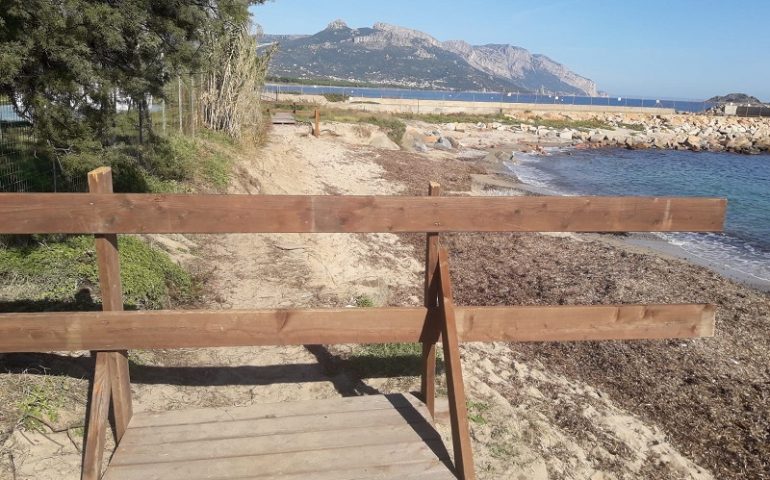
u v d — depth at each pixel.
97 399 3.01
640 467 4.29
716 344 7.40
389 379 4.32
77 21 4.66
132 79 5.45
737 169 29.28
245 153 13.59
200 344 3.18
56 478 2.97
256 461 3.04
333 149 20.11
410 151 25.53
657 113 68.31
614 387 5.92
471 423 3.94
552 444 4.08
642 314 3.50
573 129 46.03
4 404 3.27
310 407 3.62
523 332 3.42
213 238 7.53
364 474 2.98
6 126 6.11
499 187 19.20
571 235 13.18
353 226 3.24
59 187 6.42
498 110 56.06
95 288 4.81
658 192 21.38
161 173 8.94
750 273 11.38
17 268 4.66
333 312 3.28
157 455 3.06
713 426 5.46
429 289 3.45
